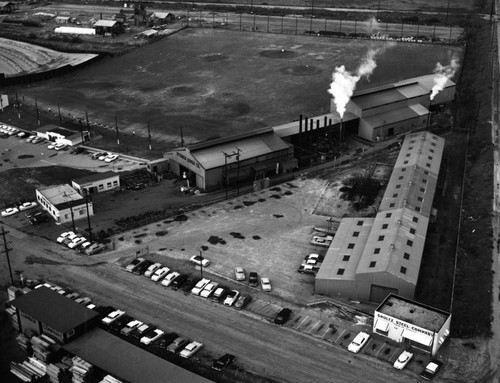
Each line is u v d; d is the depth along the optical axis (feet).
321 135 394.32
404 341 207.31
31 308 212.43
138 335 212.43
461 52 593.01
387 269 226.79
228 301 229.86
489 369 195.00
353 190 321.93
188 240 279.08
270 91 504.02
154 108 471.62
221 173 333.21
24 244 276.21
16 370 199.21
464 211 301.22
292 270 255.09
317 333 214.28
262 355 203.10
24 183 342.23
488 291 233.14
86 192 322.55
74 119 447.83
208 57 608.19
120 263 260.21
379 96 417.28
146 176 349.82
